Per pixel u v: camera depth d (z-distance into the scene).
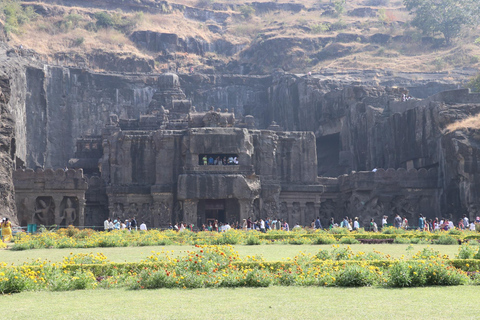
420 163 76.50
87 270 23.97
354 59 148.62
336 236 46.09
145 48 155.25
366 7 191.75
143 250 36.66
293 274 22.14
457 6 159.38
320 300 18.39
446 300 18.05
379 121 86.69
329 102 102.81
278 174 78.31
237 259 25.00
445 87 125.31
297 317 15.95
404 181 73.94
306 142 79.62
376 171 74.44
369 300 18.23
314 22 176.12
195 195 71.50
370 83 123.62
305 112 110.38
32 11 152.50
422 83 127.19
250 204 72.81
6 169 64.81
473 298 18.38
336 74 136.12
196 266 23.16
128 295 20.09
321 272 22.67
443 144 70.19
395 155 81.81
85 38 150.38
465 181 67.19
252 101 130.75
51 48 143.38
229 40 167.12
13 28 139.50
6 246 41.22
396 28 171.75
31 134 105.69
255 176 74.06
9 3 148.25
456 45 156.25
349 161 95.69
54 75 115.19
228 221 74.19
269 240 43.44
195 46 160.75
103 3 168.50
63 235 46.19
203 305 17.84
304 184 78.81
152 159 76.44
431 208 74.06
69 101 116.81
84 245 40.47
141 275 22.17
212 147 73.31
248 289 20.95
